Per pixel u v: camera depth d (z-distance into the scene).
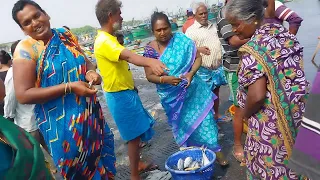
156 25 3.46
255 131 2.17
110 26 2.96
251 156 2.26
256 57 1.97
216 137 3.62
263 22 2.11
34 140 1.51
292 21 3.50
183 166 3.25
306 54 6.71
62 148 2.43
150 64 2.74
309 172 1.38
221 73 4.54
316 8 15.05
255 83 2.00
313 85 1.34
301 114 2.03
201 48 3.98
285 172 2.10
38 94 2.24
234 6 2.05
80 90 2.28
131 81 3.25
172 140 4.55
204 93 3.62
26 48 2.28
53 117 2.41
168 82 3.40
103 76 3.12
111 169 2.96
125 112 3.18
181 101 3.56
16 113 3.80
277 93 1.98
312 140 1.35
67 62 2.37
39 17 2.27
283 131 2.00
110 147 2.92
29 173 1.37
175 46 3.53
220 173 3.52
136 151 3.36
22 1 2.26
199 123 3.58
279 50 1.99
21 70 2.25
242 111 2.28
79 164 2.49
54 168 3.80
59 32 2.46
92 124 2.52
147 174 3.67
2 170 1.27
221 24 3.54
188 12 5.76
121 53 2.84
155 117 5.56
